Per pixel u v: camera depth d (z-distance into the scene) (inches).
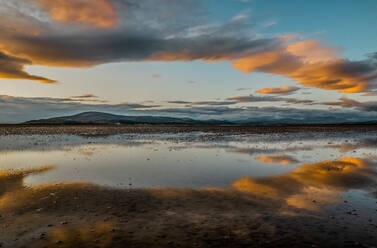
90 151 1016.9
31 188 479.8
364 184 508.4
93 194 443.2
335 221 328.5
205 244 267.7
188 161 781.3
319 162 760.3
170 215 349.1
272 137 1793.8
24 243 271.1
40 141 1461.6
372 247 262.8
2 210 366.3
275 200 412.2
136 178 561.0
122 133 2315.5
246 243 270.1
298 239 279.3
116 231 299.1
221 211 363.6
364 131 2748.5
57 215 347.9
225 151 1016.9
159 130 2908.5
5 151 1008.2
